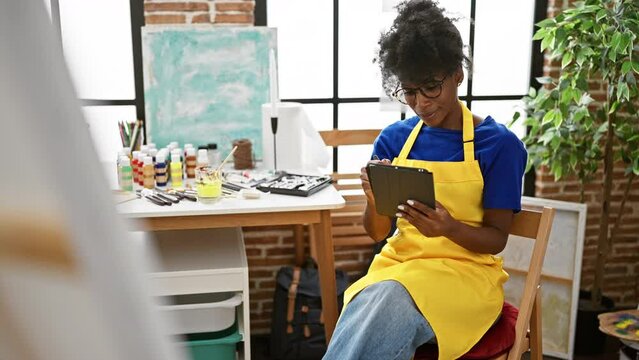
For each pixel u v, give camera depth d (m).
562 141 2.80
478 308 1.60
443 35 1.60
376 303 1.57
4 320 0.16
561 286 2.85
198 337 2.36
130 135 2.71
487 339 1.65
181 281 2.25
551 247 2.85
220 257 2.39
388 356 1.51
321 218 2.34
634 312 2.56
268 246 3.10
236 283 2.28
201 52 2.87
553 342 2.90
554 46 2.66
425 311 1.56
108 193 0.16
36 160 0.15
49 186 0.16
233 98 2.93
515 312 1.77
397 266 1.67
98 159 0.16
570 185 3.22
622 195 3.29
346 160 3.19
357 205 3.06
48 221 0.16
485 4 3.11
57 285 0.16
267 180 2.56
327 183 2.54
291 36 3.02
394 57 1.61
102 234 0.16
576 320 2.92
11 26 0.15
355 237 3.07
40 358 0.16
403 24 1.62
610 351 3.01
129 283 0.16
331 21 3.03
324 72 3.09
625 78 2.57
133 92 2.94
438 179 1.70
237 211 2.22
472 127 1.71
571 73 2.67
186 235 2.66
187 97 2.90
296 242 3.04
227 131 2.95
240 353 2.89
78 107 0.16
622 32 2.44
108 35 2.85
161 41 2.83
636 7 2.52
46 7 0.16
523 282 2.90
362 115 3.15
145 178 2.54
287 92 3.08
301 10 3.00
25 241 0.15
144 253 0.18
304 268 3.00
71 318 0.16
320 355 2.77
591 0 2.60
